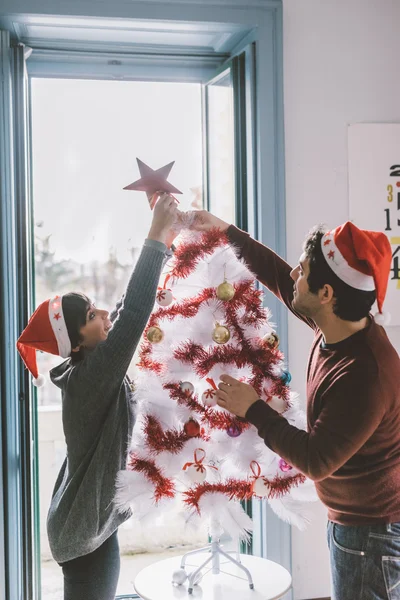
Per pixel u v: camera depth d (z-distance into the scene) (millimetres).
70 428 1602
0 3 2068
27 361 1706
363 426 1345
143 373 1549
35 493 2285
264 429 1425
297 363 2318
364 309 1423
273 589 1600
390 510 1424
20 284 2203
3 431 2125
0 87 2129
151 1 2143
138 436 1541
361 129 2354
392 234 2381
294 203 2318
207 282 1555
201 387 1562
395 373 1415
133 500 1484
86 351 1681
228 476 1528
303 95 2322
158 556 2551
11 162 2150
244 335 1527
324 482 1488
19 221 2199
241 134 2314
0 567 2121
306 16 2316
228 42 2367
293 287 1705
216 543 1676
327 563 2344
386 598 1415
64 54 2348
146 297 1526
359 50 2359
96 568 1637
